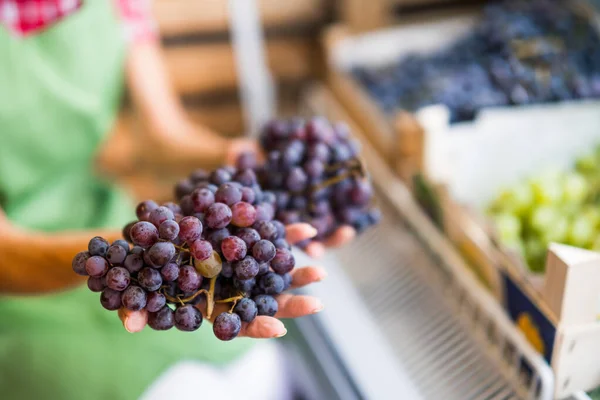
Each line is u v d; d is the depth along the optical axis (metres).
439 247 0.95
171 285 0.61
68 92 1.05
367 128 1.18
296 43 1.63
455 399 0.87
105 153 1.66
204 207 0.64
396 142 1.05
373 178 1.12
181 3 1.54
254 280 0.63
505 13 1.29
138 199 1.72
